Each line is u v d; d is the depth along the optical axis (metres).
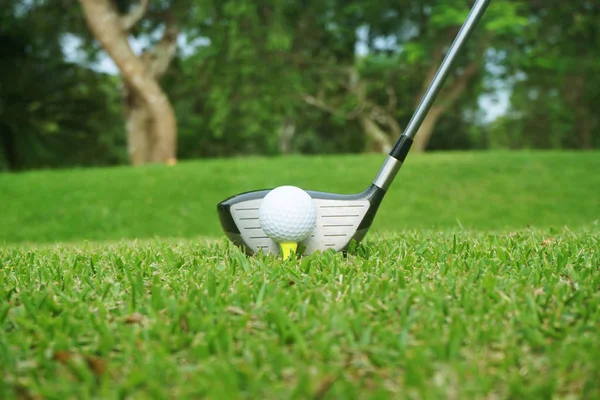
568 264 0.70
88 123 4.91
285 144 6.64
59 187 2.42
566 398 0.49
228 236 0.77
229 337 0.54
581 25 4.71
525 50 4.89
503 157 2.85
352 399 0.48
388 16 5.16
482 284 0.62
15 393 0.50
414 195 2.32
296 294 0.61
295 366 0.51
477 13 0.74
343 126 6.54
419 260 0.74
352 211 0.75
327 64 5.22
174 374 0.51
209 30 3.87
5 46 4.40
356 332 0.55
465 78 5.03
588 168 2.65
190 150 5.79
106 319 0.59
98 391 0.50
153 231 2.00
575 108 6.08
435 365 0.51
